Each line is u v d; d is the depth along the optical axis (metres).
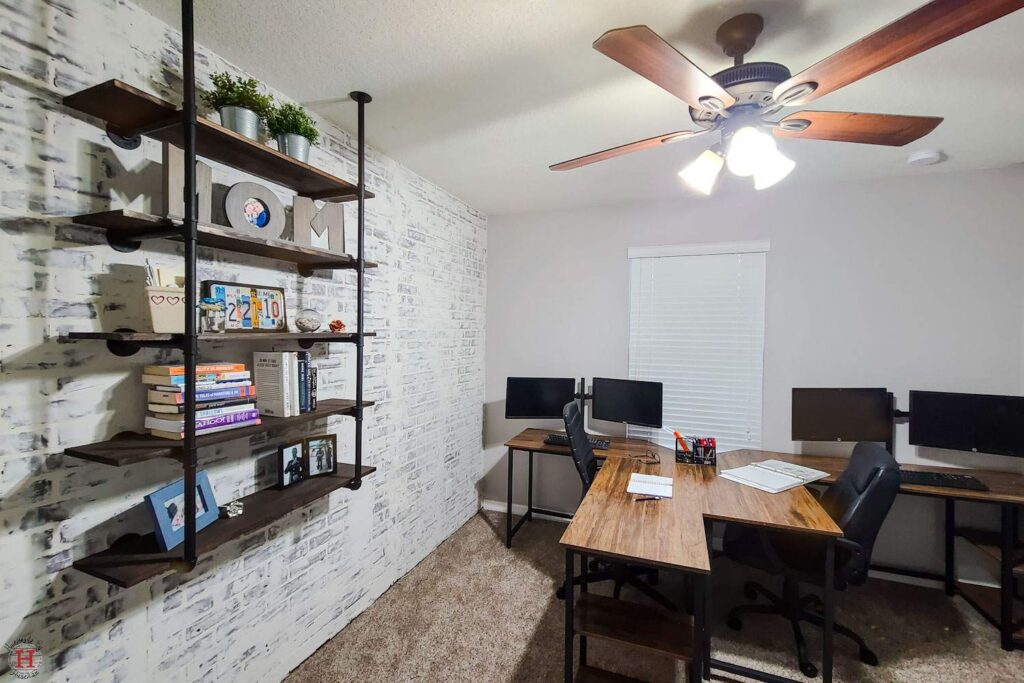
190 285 1.22
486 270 3.82
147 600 1.40
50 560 1.18
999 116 1.96
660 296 3.34
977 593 2.50
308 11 1.37
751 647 2.14
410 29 1.45
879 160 2.51
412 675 1.93
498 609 2.40
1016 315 2.57
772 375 3.06
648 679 1.95
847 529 1.89
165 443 1.26
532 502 3.67
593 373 3.53
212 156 1.54
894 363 2.81
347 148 2.22
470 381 3.57
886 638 2.21
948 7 0.85
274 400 1.68
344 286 2.21
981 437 2.44
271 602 1.83
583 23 1.41
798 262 3.00
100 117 1.26
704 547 1.55
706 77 1.15
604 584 2.70
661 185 2.97
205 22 1.42
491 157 2.52
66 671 1.21
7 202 1.10
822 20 1.37
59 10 1.19
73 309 1.23
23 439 1.14
